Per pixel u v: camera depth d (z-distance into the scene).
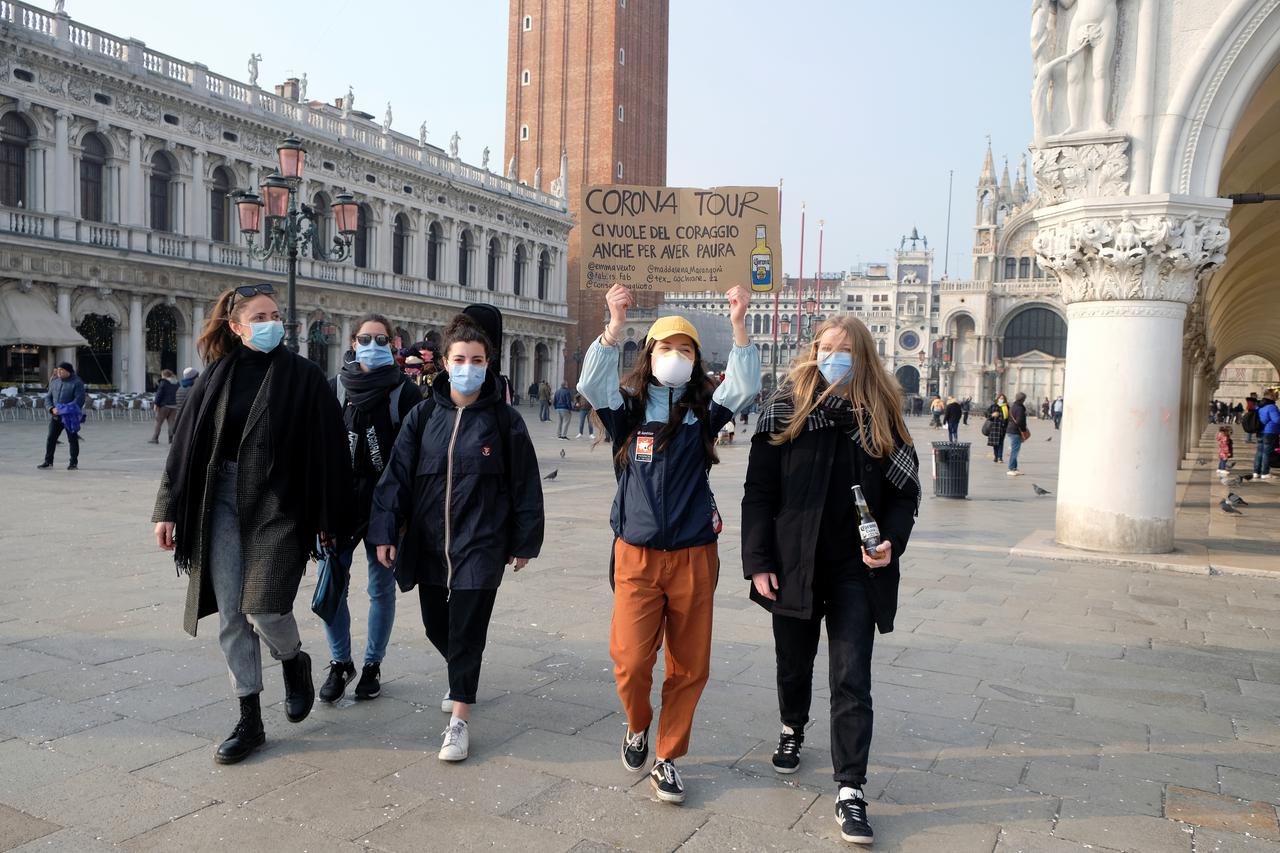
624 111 70.94
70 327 31.83
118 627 5.82
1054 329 80.12
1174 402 8.78
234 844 3.18
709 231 4.92
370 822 3.37
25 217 31.25
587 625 6.20
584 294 71.31
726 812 3.54
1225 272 19.73
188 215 37.34
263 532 3.89
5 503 11.47
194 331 37.72
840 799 3.41
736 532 10.77
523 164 72.31
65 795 3.52
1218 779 3.91
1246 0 8.12
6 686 4.70
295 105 42.41
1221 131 8.43
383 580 4.61
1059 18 9.04
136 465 16.69
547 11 71.25
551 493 14.35
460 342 4.10
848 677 3.48
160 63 35.97
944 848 3.30
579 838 3.29
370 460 4.68
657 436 3.73
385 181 47.69
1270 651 5.87
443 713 4.53
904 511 3.62
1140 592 7.54
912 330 107.56
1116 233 8.53
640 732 3.84
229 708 4.49
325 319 43.94
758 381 3.83
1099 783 3.86
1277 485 17.56
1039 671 5.37
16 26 30.25
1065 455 9.30
